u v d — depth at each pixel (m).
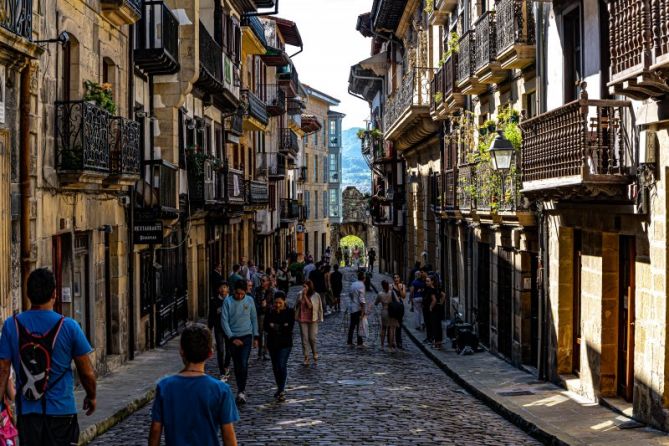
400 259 49.34
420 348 24.41
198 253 29.95
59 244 14.96
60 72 14.98
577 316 16.53
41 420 7.14
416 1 36.16
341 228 84.69
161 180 20.52
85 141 14.79
